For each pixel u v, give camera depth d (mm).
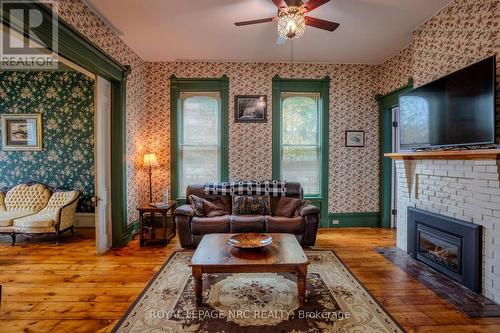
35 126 4938
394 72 4453
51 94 4930
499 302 2297
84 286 2676
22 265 3205
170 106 4750
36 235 4258
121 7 3008
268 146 4836
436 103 2920
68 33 2561
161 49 4203
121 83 3801
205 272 2258
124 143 3896
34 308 2291
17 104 4926
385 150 4816
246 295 2465
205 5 2975
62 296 2486
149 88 4750
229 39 3848
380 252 3596
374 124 4934
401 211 3727
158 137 4762
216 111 4867
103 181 3658
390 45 4078
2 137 4930
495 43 2451
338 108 4898
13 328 2023
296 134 4945
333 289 2580
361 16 3227
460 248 2676
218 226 3695
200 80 4742
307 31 3598
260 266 2225
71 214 4359
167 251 3672
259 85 4812
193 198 4105
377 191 4973
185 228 3717
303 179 4957
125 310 2258
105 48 3383
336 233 4543
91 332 1981
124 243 3912
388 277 2852
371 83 4910
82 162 4977
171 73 4754
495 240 2334
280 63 4828
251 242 2684
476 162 2492
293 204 4105
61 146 4965
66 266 3174
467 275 2586
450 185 2854
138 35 3713
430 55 3281
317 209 3736
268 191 4320
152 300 2387
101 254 3559
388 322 2064
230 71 4789
